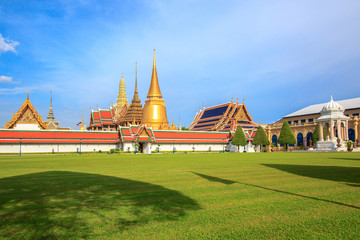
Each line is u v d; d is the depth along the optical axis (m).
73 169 27.27
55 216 9.96
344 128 89.88
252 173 22.31
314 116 118.44
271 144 101.69
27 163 36.69
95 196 13.34
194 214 10.04
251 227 8.60
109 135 93.25
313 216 9.66
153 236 7.96
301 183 16.81
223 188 15.18
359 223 8.88
